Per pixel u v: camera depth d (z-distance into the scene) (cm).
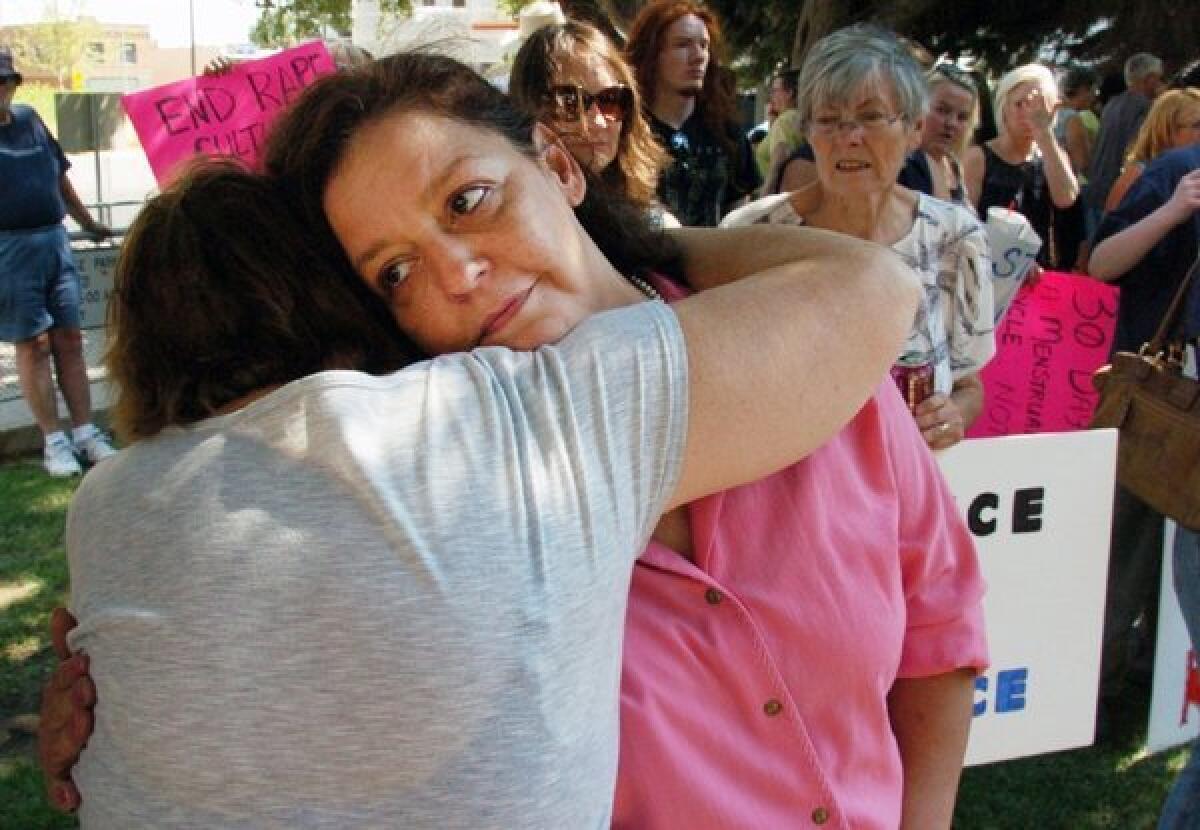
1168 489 257
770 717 109
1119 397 270
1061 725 263
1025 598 255
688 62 398
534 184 107
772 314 102
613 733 91
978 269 257
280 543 81
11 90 547
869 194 253
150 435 96
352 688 79
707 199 423
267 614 80
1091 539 256
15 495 548
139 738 81
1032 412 343
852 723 114
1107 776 331
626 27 590
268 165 110
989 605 253
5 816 301
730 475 100
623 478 91
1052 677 260
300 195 107
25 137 550
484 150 105
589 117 257
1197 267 285
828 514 114
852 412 107
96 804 85
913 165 390
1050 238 501
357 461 83
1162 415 261
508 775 80
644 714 104
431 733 79
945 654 128
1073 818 312
